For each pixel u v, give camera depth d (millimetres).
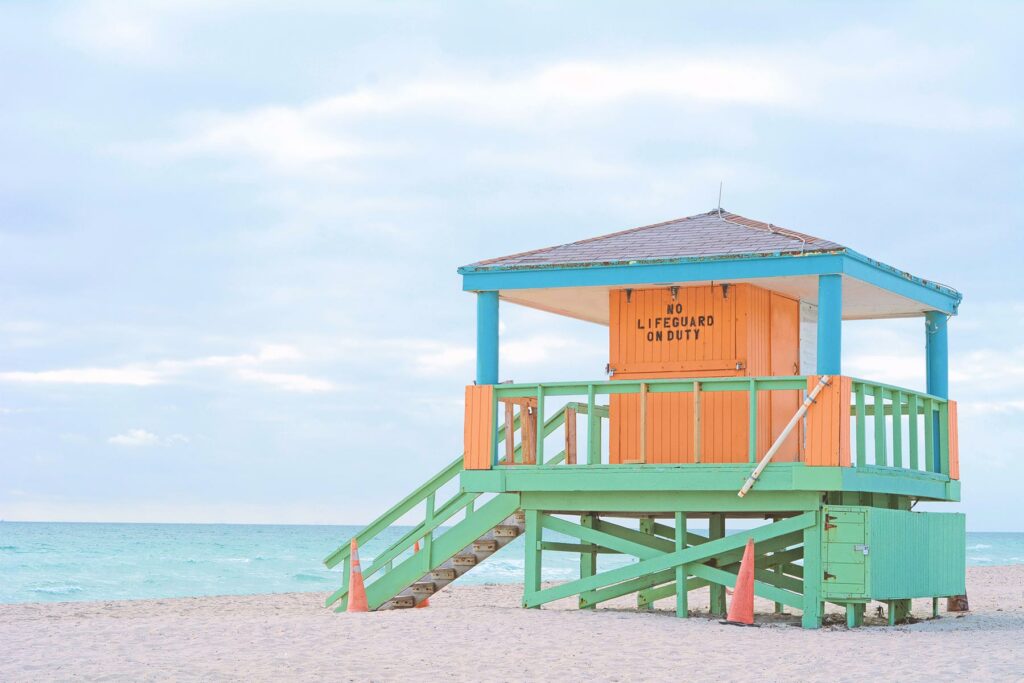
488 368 15742
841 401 13742
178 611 21234
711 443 15352
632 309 15945
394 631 13328
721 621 14328
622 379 15820
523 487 15203
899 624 15250
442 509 16766
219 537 108562
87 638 13180
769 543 15055
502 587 30906
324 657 11414
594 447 17062
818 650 11867
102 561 61781
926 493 16141
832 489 13609
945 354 17688
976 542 148625
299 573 53500
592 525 16438
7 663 11078
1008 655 11523
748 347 15266
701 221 16734
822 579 13945
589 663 11000
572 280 15359
